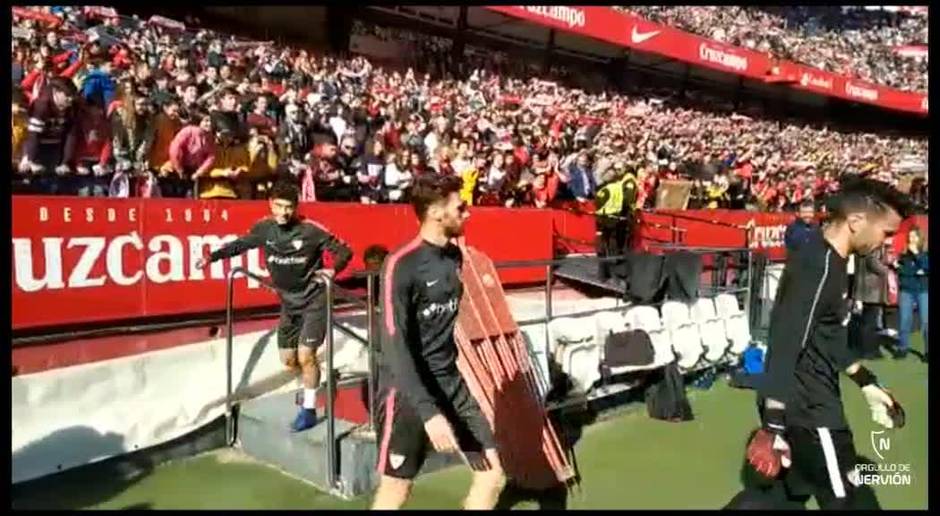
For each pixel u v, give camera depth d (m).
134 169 6.66
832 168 22.20
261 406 4.88
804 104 26.97
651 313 6.02
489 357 4.45
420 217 3.03
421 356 3.03
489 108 13.98
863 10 37.47
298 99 9.25
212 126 7.15
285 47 12.41
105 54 8.05
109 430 4.29
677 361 6.22
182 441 4.63
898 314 8.96
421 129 10.58
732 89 23.92
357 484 4.07
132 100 6.71
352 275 4.41
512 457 4.24
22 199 4.91
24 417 3.97
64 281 5.13
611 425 5.71
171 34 10.70
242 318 6.21
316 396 4.70
